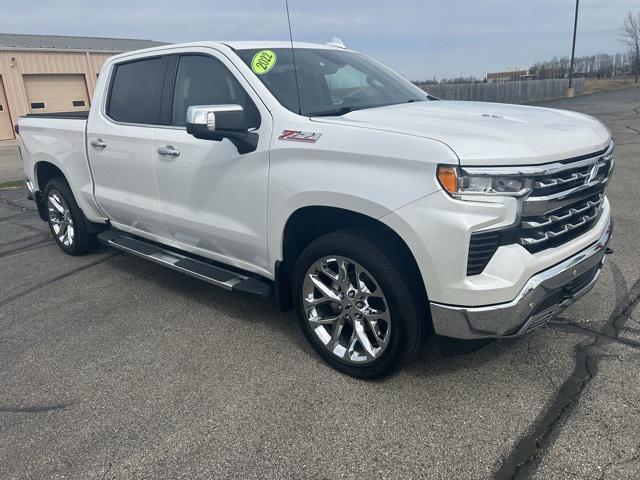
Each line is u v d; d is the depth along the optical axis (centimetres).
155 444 271
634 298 405
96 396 315
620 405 282
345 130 290
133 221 455
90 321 415
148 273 515
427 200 257
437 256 258
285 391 310
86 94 2367
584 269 296
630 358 326
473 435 266
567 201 276
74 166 501
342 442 266
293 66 369
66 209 554
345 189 282
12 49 2086
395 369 301
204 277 380
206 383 322
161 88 406
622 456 247
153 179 410
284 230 324
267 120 327
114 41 2909
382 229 289
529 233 265
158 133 399
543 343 347
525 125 288
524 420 275
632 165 934
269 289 350
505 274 258
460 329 268
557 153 267
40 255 589
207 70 374
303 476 246
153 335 386
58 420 294
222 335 381
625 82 5716
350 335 329
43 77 2211
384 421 280
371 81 407
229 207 355
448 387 305
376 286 290
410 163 262
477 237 254
